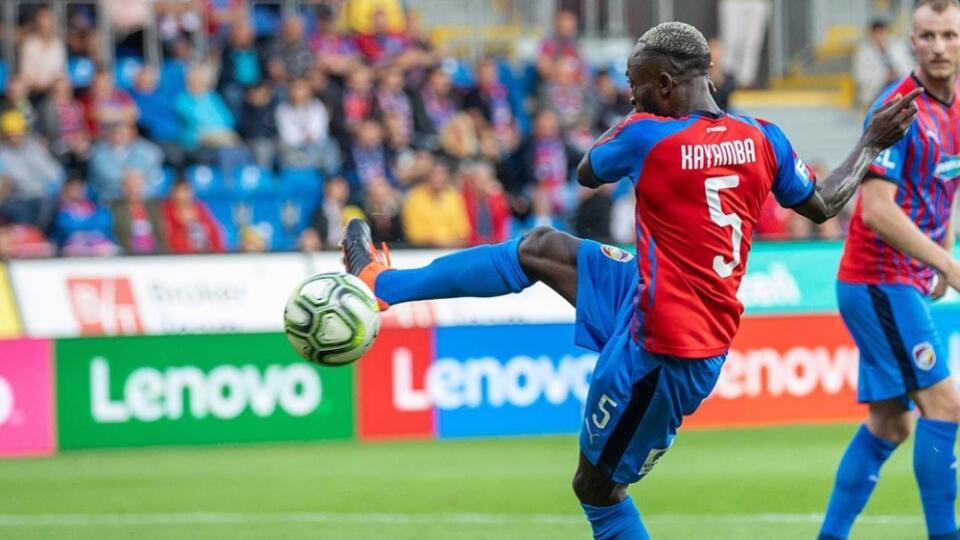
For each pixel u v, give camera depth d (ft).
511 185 203.51
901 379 80.84
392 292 66.33
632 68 61.05
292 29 199.93
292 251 169.37
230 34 200.95
